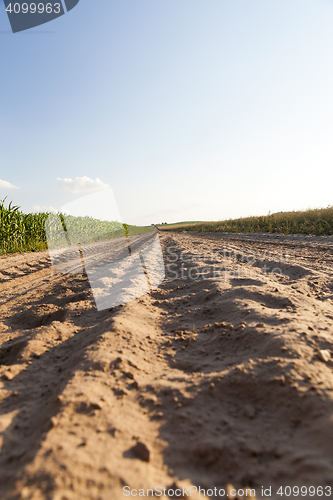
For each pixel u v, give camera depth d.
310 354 1.57
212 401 1.36
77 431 1.12
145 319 2.69
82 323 2.75
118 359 1.74
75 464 0.94
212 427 1.21
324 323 2.03
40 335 2.36
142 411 1.30
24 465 0.96
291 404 1.25
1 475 0.96
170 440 1.14
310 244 8.21
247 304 2.56
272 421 1.21
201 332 2.26
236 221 24.70
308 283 3.59
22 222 11.49
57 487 0.85
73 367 1.74
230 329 2.15
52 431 1.11
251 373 1.47
